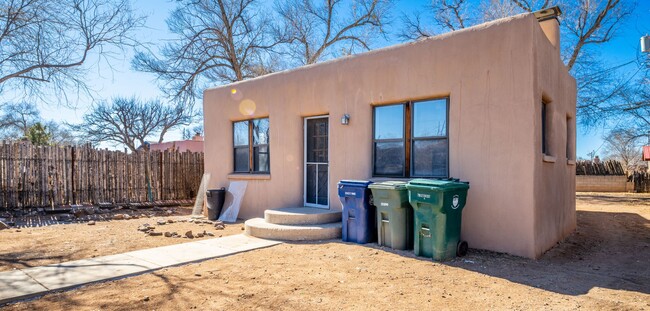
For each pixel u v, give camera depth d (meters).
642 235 8.55
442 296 4.23
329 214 7.88
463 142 6.68
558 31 8.34
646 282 4.85
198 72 20.52
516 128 6.14
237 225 9.53
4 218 10.54
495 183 6.32
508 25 6.29
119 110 36.53
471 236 6.58
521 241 6.05
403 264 5.55
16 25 11.60
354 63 8.23
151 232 8.05
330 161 8.57
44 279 4.81
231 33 21.33
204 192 11.64
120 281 4.81
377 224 6.87
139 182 14.48
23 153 11.88
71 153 12.85
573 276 5.08
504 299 4.14
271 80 9.93
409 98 7.39
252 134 10.71
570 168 9.16
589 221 10.77
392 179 7.57
